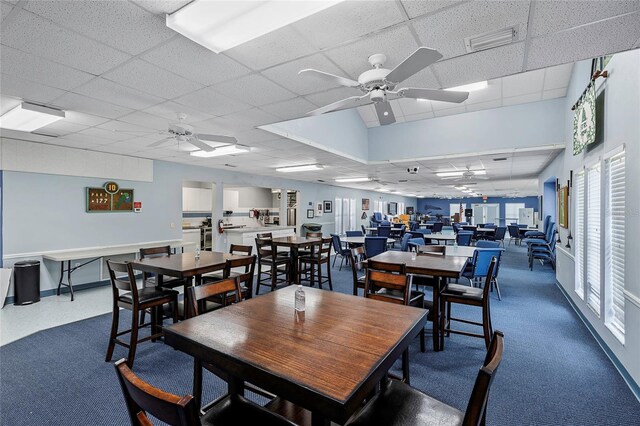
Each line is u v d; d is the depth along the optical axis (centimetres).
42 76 236
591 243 352
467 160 667
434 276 292
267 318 164
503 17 168
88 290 509
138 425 98
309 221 1041
